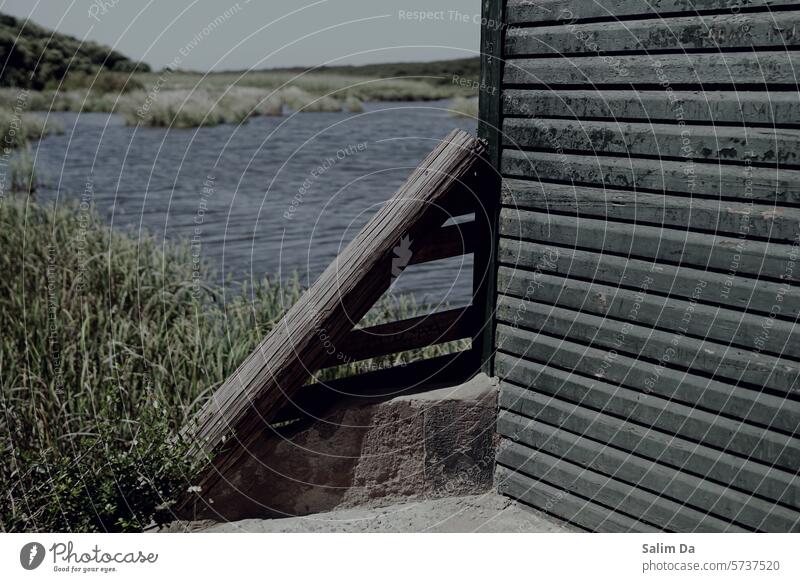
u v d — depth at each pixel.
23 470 3.85
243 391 3.69
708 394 3.12
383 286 3.73
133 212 12.88
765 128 2.84
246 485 3.76
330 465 3.83
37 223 8.39
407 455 3.85
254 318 5.60
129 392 4.63
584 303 3.46
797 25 2.71
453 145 3.74
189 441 3.78
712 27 2.91
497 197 3.72
